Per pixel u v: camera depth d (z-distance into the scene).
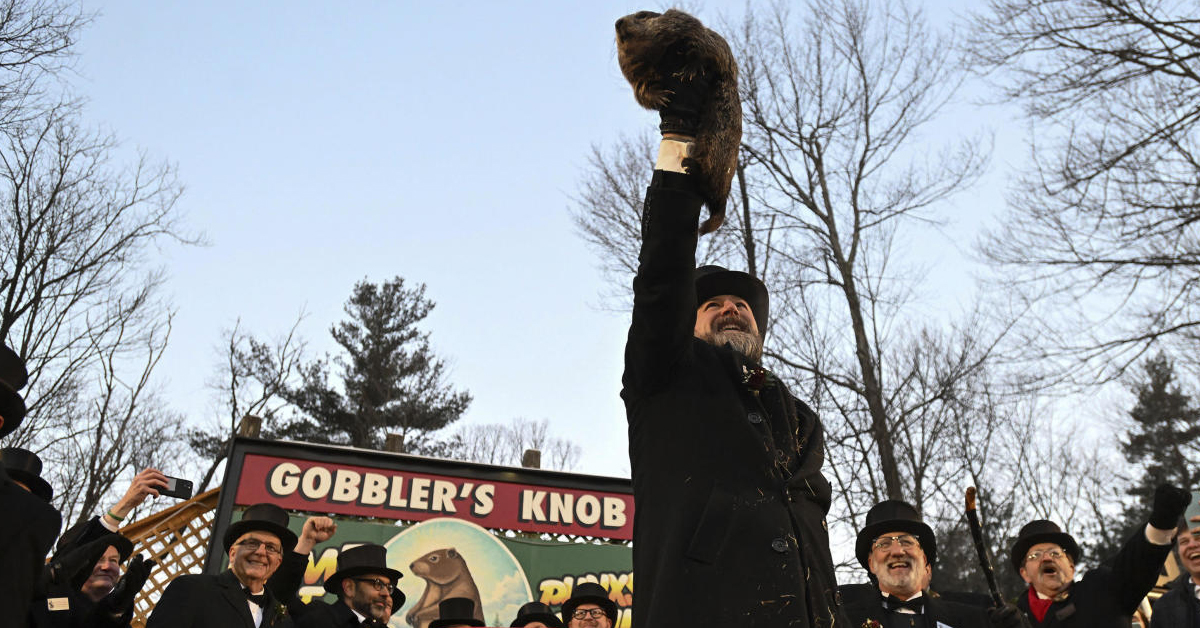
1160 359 15.56
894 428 14.13
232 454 9.88
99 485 19.22
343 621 5.70
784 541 1.98
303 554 5.34
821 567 2.11
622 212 17.39
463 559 10.06
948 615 5.35
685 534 1.96
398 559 9.90
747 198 15.94
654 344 2.09
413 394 36.88
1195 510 5.12
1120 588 4.88
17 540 3.19
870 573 5.62
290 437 33.31
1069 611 5.12
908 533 5.46
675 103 2.07
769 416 2.27
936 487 14.98
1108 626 4.89
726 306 2.56
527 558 10.25
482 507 10.37
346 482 10.10
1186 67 13.27
